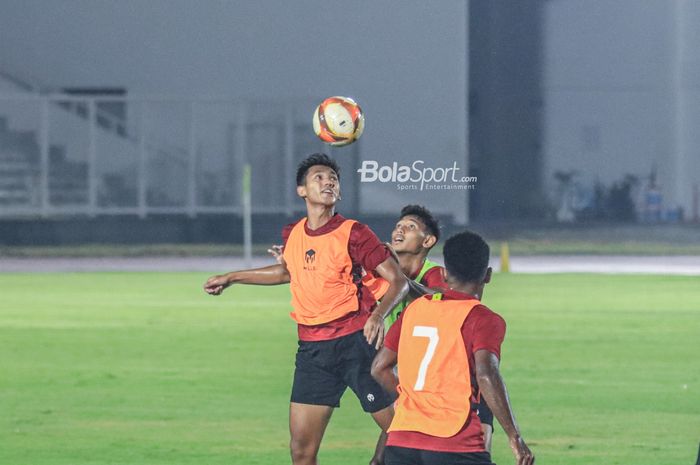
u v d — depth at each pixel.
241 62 141.00
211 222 134.25
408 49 141.12
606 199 143.50
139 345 54.09
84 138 136.62
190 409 37.22
